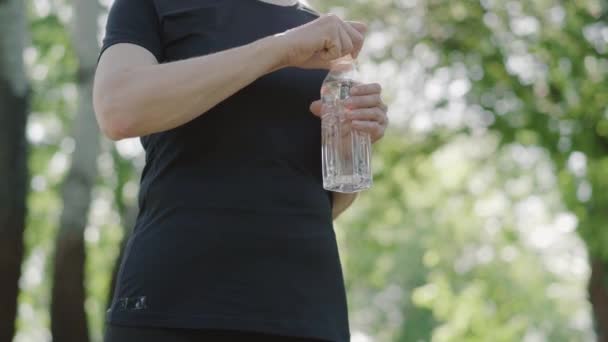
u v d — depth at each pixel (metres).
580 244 10.34
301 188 1.80
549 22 9.81
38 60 10.98
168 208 1.76
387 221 13.21
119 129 1.73
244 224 1.74
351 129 1.86
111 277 6.43
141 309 1.71
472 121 10.33
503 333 12.75
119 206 10.45
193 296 1.70
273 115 1.82
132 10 1.88
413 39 10.33
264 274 1.73
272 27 1.93
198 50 1.87
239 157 1.78
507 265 14.74
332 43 1.79
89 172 6.63
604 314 10.29
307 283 1.76
